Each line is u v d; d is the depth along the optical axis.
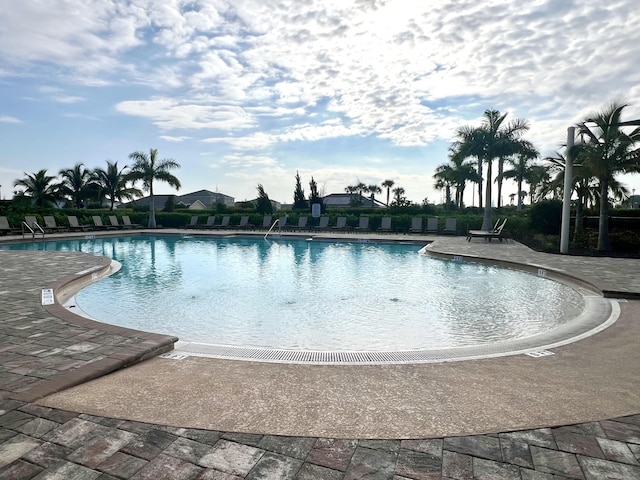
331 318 6.16
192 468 1.93
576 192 15.81
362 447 2.14
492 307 6.82
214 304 6.97
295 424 2.39
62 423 2.33
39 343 3.84
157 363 3.58
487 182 20.83
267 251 15.30
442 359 3.83
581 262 10.71
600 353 3.95
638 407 2.66
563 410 2.61
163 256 13.67
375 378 3.24
